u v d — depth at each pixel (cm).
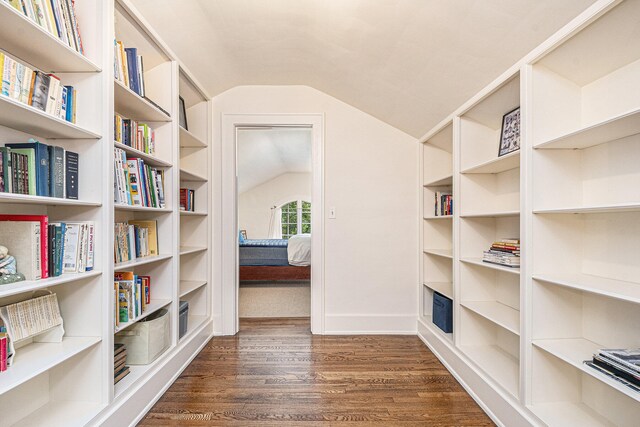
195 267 303
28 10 118
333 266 315
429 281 314
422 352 271
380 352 269
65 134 146
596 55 139
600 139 143
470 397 201
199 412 182
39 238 130
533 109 158
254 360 251
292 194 836
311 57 253
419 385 215
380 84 250
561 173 160
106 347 151
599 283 134
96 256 152
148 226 221
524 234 160
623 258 141
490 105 215
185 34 212
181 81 260
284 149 630
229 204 310
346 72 256
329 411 184
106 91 152
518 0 130
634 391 109
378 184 316
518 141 202
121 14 175
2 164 117
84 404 150
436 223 315
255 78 297
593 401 154
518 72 165
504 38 153
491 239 241
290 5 191
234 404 190
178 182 232
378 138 317
